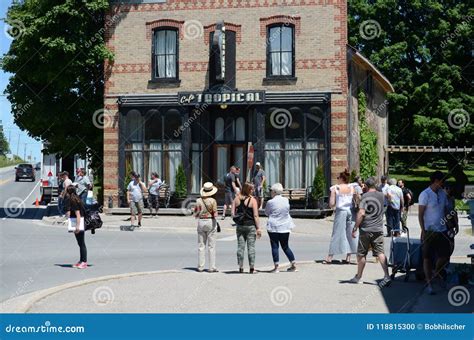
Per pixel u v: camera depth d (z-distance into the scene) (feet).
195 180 94.63
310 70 90.53
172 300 37.04
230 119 95.04
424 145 144.46
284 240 47.52
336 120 89.86
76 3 92.58
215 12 92.63
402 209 73.56
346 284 42.14
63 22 93.30
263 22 91.56
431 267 39.45
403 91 144.77
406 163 172.14
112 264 52.54
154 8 94.07
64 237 71.31
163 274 46.37
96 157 105.50
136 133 94.73
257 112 91.35
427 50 146.10
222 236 73.20
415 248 42.83
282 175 91.35
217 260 55.06
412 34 148.36
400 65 150.00
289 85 90.84
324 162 90.33
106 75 94.99
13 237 71.20
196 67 92.94
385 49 145.48
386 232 78.33
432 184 39.45
